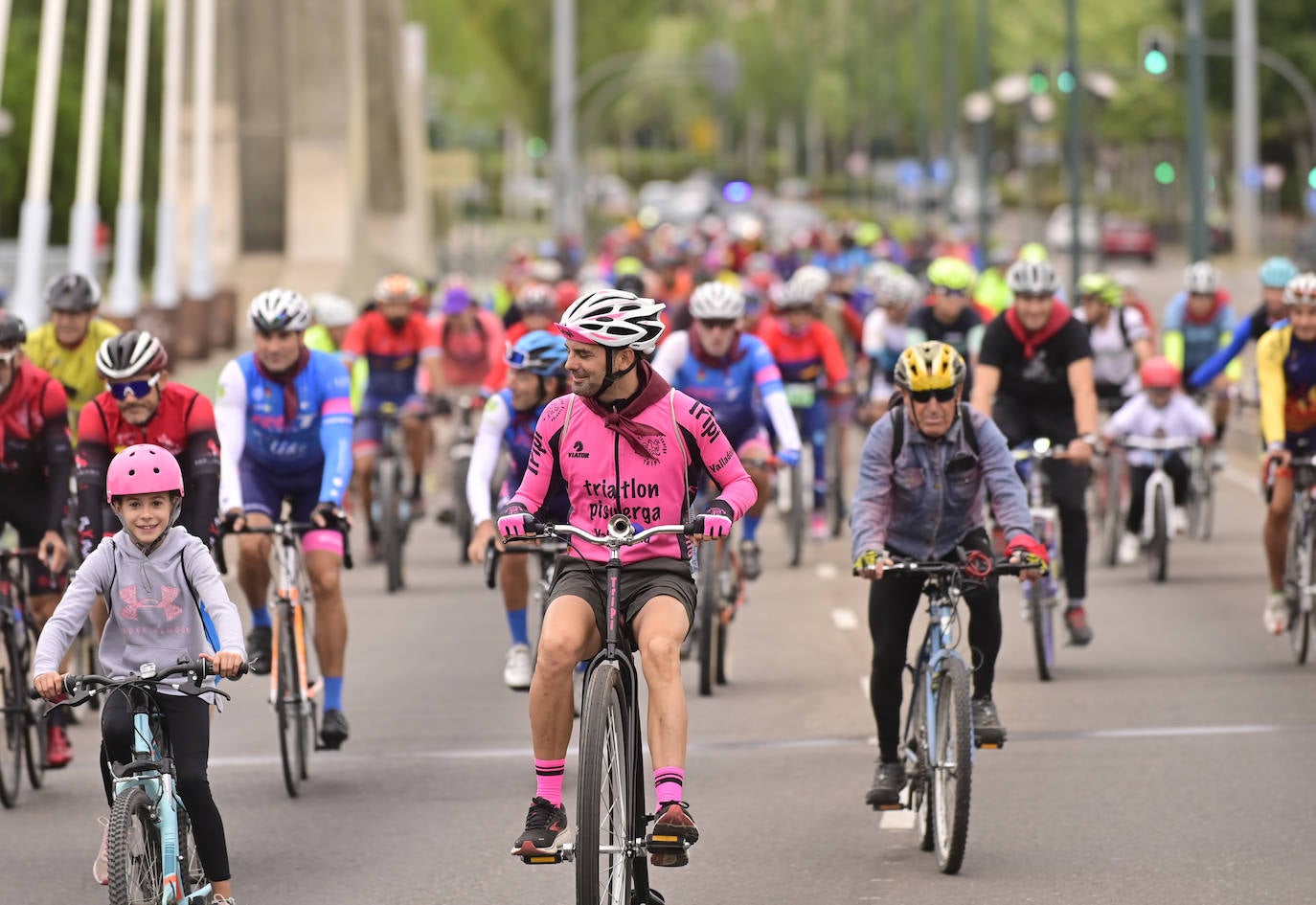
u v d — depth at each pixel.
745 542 35.53
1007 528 22.73
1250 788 25.33
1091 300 46.91
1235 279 162.12
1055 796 25.28
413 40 154.25
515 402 28.95
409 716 31.75
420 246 148.75
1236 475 63.78
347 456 27.38
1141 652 35.66
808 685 33.50
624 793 18.59
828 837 23.55
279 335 27.28
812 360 48.78
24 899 21.72
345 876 22.33
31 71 125.25
